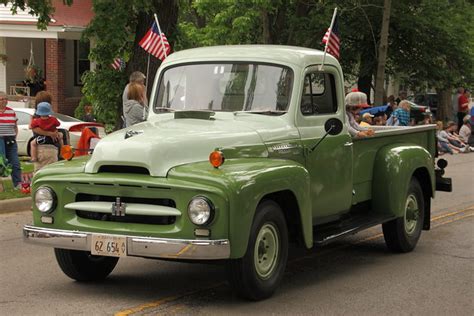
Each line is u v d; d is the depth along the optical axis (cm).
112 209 636
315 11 2645
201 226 612
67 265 729
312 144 762
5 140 1306
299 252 938
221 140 677
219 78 779
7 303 674
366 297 714
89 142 1136
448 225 1148
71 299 689
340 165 809
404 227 922
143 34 1661
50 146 1238
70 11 2916
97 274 756
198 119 742
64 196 664
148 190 626
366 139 876
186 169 630
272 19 2762
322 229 805
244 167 649
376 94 2289
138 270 815
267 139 713
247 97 760
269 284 676
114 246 630
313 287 750
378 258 905
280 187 666
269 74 763
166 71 811
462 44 2873
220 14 2588
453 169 2016
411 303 696
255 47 798
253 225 643
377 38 2817
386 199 891
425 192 986
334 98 814
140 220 638
